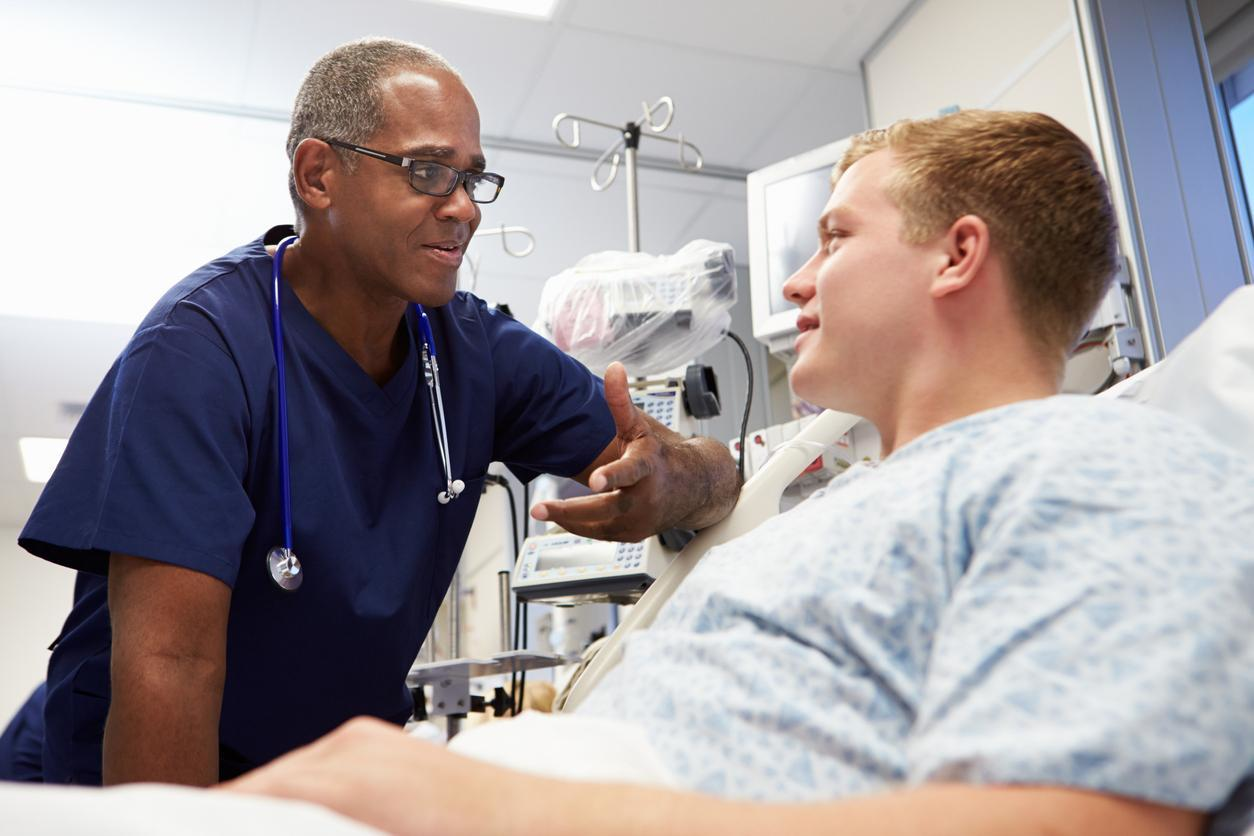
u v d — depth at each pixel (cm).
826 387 86
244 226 406
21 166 364
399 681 130
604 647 118
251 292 125
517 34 326
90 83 332
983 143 84
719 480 127
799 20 326
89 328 447
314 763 52
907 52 322
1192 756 49
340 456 125
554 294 193
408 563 127
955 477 67
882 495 70
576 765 60
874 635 64
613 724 65
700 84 354
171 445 107
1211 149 240
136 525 103
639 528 122
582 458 145
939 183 84
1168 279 224
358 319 127
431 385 134
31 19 306
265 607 119
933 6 310
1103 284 86
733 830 48
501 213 413
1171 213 231
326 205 122
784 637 69
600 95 356
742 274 480
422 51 128
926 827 47
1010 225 82
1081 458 60
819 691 64
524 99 356
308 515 119
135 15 306
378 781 50
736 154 394
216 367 113
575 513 116
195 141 360
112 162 366
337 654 123
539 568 169
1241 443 86
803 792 60
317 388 125
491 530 428
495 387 143
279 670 122
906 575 64
